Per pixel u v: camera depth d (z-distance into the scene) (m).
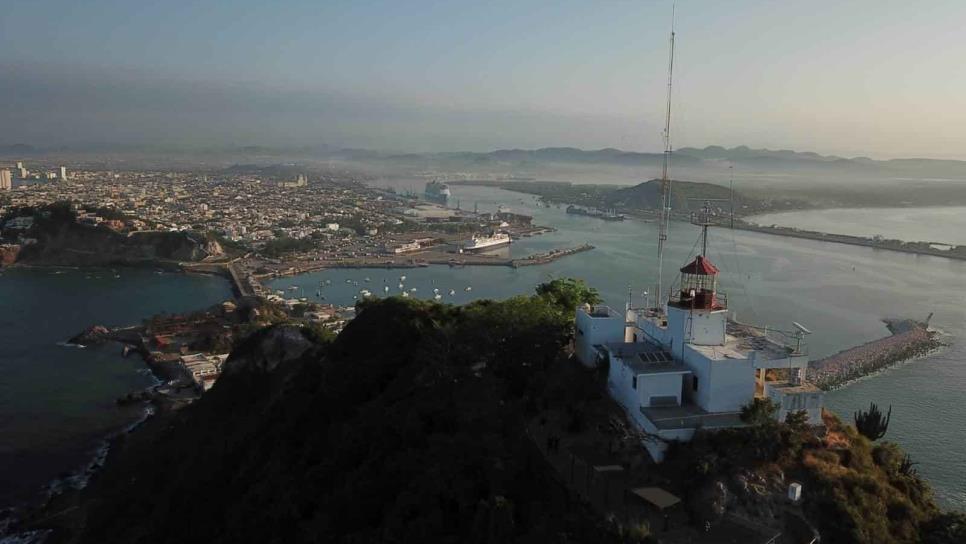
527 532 50.84
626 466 57.22
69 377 169.62
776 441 55.31
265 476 80.19
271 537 67.31
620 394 65.88
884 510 52.62
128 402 153.25
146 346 191.00
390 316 95.25
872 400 146.00
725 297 71.25
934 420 134.88
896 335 189.00
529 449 60.34
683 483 53.81
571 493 54.00
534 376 71.25
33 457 127.56
